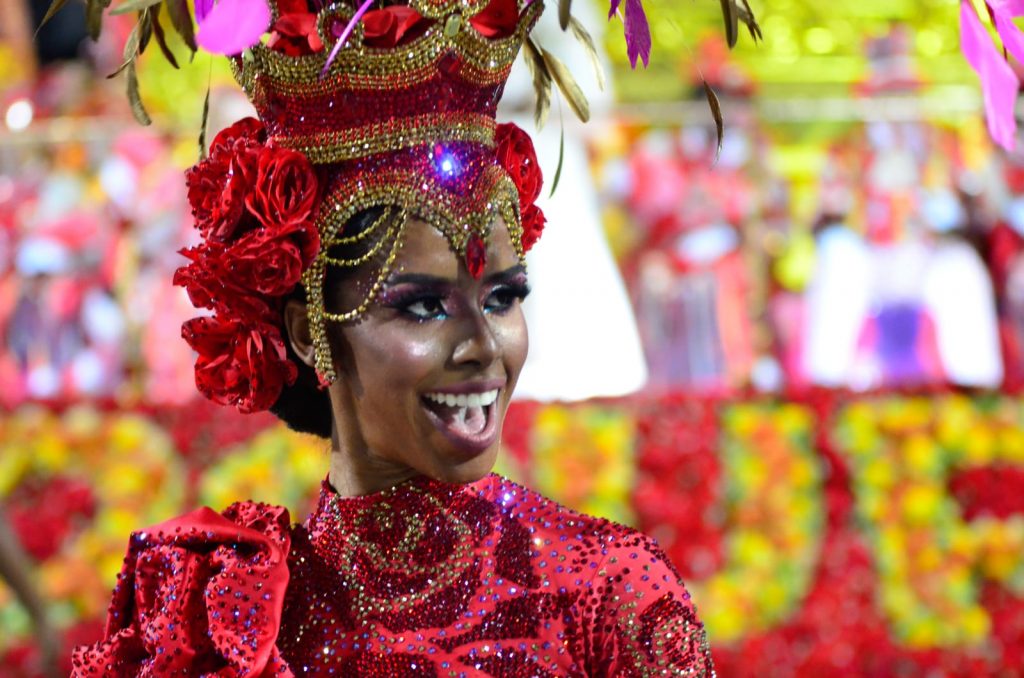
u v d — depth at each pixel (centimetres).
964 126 695
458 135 160
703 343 662
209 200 171
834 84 805
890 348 670
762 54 809
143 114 187
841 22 818
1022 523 505
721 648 470
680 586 166
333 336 164
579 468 496
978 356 664
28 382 627
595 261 639
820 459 514
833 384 565
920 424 517
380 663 165
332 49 158
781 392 526
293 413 178
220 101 677
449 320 160
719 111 173
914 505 505
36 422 505
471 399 160
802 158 745
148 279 636
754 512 499
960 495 511
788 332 680
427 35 157
